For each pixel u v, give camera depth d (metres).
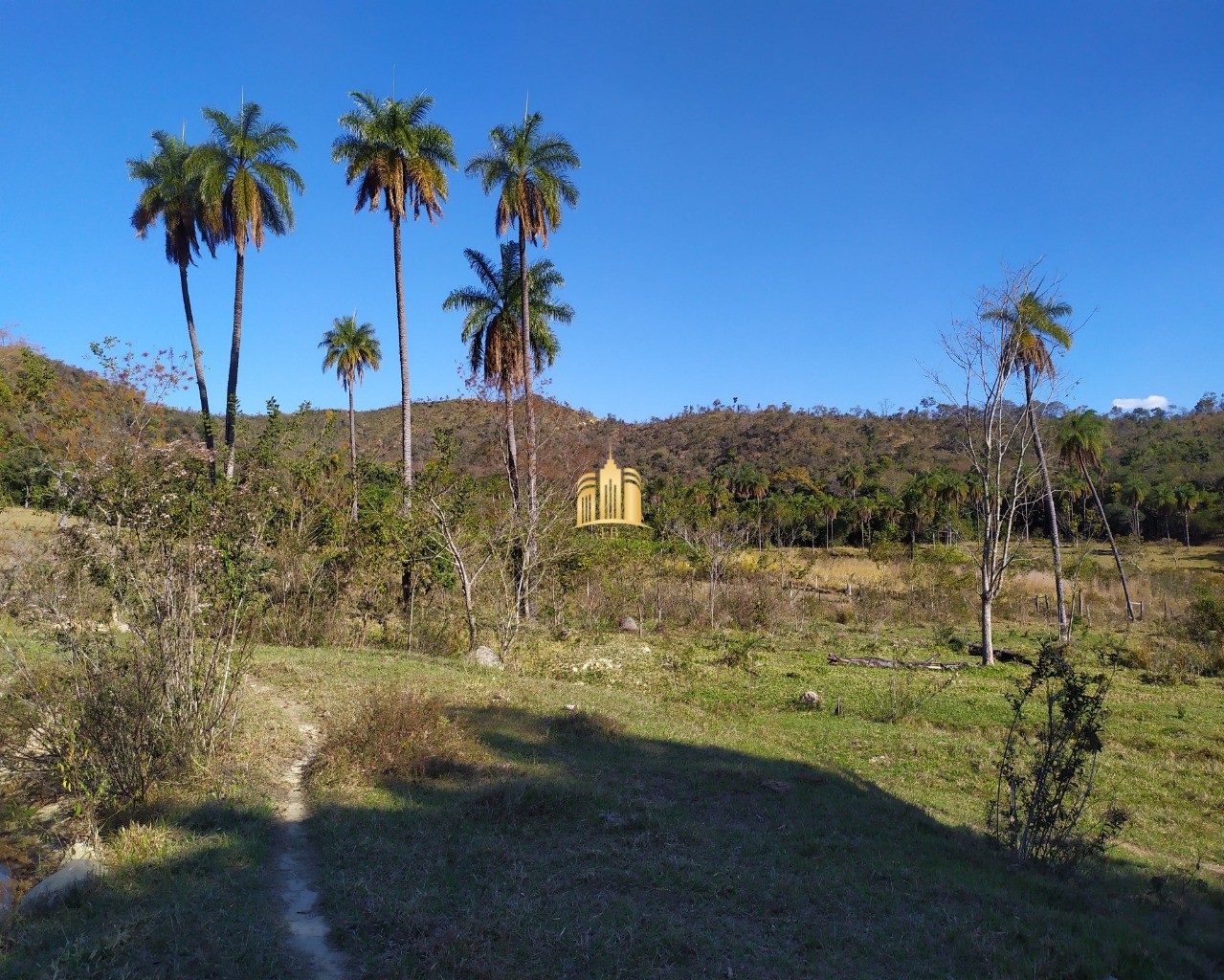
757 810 7.46
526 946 4.54
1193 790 9.22
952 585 28.67
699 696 13.80
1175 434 85.19
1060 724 6.79
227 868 5.48
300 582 17.44
